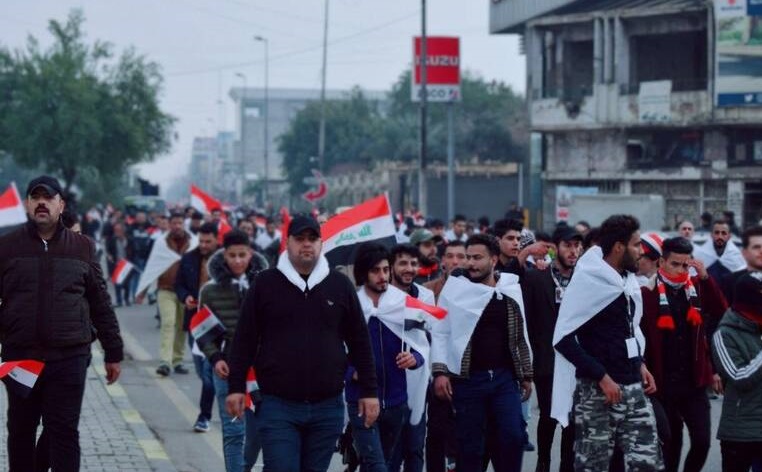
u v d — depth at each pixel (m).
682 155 50.38
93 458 11.73
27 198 8.77
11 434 8.91
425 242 13.53
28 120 60.19
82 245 8.97
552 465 12.13
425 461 10.46
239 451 10.19
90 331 9.00
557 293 11.45
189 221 26.61
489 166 72.00
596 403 8.91
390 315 9.36
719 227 16.69
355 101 101.62
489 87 92.06
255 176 164.38
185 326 14.85
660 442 9.56
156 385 17.42
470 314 9.48
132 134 61.53
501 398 9.55
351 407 9.11
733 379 8.55
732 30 47.47
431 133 83.00
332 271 8.27
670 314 10.04
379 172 75.44
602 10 54.69
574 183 53.62
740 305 8.63
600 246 9.05
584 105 52.00
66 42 62.22
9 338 8.72
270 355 8.03
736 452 8.75
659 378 10.09
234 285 10.42
